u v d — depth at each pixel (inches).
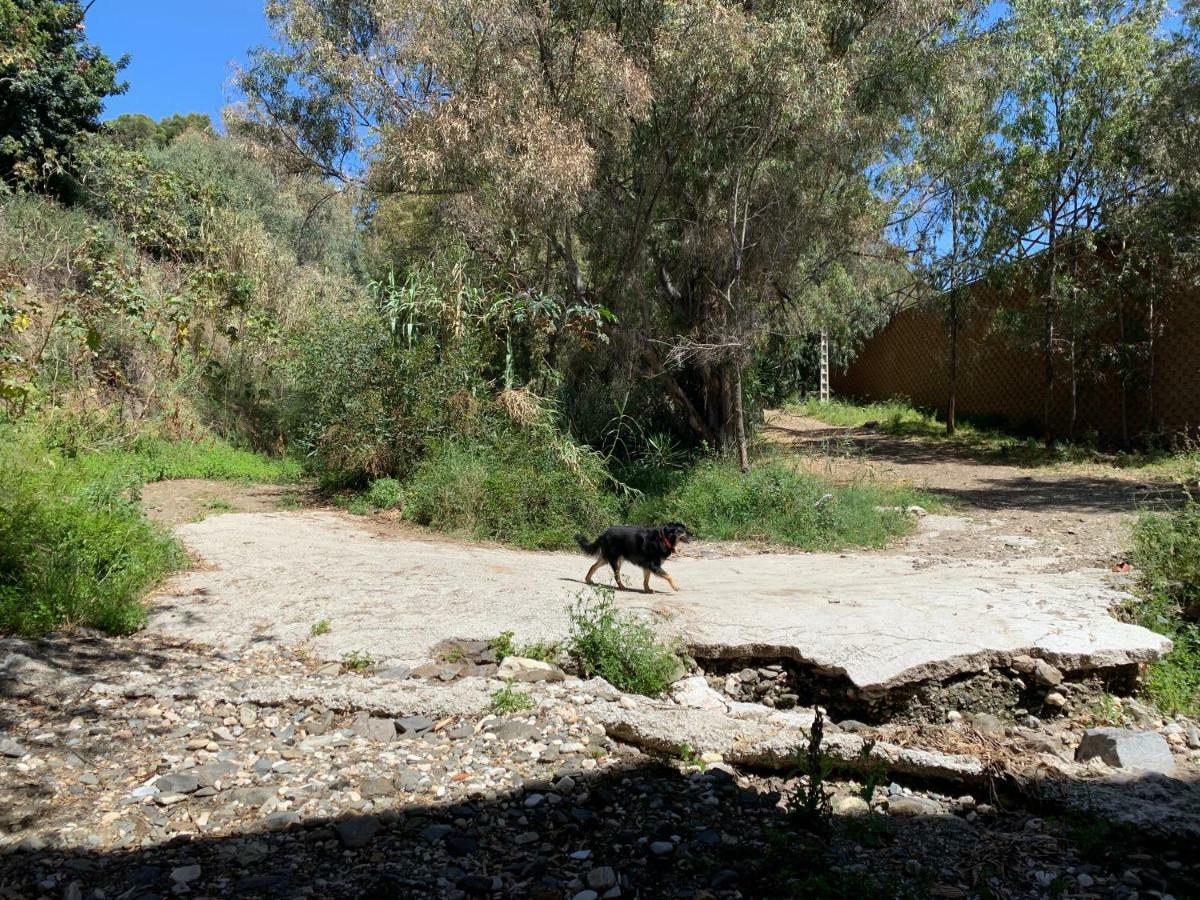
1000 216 623.2
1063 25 573.3
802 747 155.6
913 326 943.0
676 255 495.2
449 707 176.1
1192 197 545.6
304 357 504.1
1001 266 642.8
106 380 513.0
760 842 130.7
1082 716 190.2
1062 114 589.0
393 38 483.8
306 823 133.6
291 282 704.4
